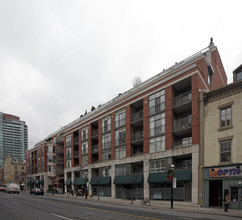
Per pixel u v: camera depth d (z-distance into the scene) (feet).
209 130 79.51
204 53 96.84
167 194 91.25
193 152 82.89
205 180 77.10
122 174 117.19
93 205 76.07
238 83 72.79
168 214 54.19
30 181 247.09
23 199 98.63
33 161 260.62
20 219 44.91
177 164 94.12
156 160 98.53
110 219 44.70
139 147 116.26
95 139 152.35
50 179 222.28
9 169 349.00
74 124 174.60
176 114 98.27
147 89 108.47
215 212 59.31
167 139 94.43
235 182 68.33
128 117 118.21
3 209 61.57
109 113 133.59
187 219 45.78
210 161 77.36
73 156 171.53
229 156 72.43
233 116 73.05
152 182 96.22
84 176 151.94
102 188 131.85
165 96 98.53
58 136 200.13
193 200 79.61
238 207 66.74
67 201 92.63
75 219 44.68
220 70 120.26
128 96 120.98
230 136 72.69
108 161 128.47
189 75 89.15
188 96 94.48
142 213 55.06
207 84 95.81
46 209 61.67
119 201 103.91
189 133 93.20
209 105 81.05
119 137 123.44
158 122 100.63
